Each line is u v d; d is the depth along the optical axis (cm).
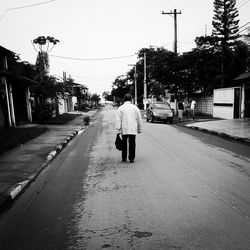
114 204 470
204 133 1461
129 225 389
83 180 621
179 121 2283
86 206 466
